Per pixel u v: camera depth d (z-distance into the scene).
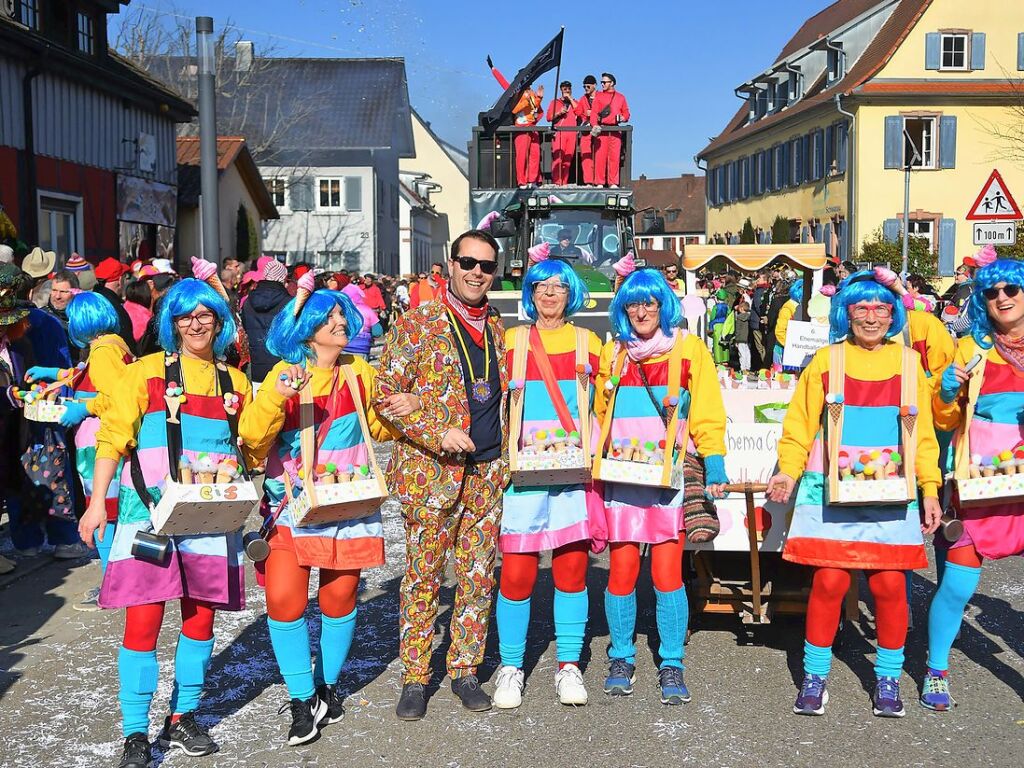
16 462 7.07
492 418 4.66
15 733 4.46
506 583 4.80
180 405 4.05
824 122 39.56
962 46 36.38
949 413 4.62
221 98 38.66
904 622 4.55
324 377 4.31
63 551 7.25
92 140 19.47
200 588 4.10
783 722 4.52
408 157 52.59
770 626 5.83
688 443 4.78
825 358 4.51
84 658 5.35
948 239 36.53
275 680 5.10
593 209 12.73
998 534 4.54
